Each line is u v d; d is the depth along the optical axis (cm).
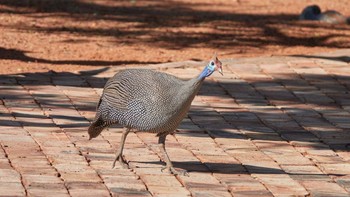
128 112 1332
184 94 1315
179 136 1631
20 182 1309
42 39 2617
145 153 1509
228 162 1477
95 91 1959
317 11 3134
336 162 1509
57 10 3105
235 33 2831
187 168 1430
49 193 1266
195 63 2233
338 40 2778
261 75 2162
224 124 1734
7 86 1956
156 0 3459
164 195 1287
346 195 1320
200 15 3144
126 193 1287
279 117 1811
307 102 1947
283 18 3133
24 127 1633
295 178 1402
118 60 2364
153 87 1318
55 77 2069
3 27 2759
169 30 2841
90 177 1354
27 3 3197
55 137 1577
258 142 1617
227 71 2186
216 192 1310
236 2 3469
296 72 2205
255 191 1323
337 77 2173
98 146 1534
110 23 2917
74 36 2688
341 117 1834
